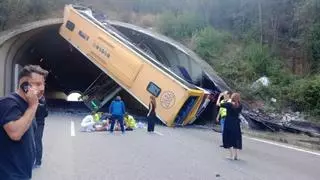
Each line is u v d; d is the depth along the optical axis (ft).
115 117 63.00
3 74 99.40
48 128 66.59
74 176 30.04
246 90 93.04
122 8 142.10
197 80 97.04
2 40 92.58
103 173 31.30
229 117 40.45
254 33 113.70
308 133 72.33
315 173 34.71
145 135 60.70
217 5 127.34
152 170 33.01
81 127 69.00
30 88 11.19
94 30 99.25
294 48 106.52
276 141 62.34
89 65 162.61
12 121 10.85
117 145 47.75
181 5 135.95
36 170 32.09
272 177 32.09
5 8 104.99
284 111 86.07
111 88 107.96
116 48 94.58
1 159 11.08
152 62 91.61
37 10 121.70
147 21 132.05
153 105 67.00
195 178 30.48
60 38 133.39
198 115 85.25
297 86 89.30
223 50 110.83
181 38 119.55
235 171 33.99
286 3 112.27
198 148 47.78
